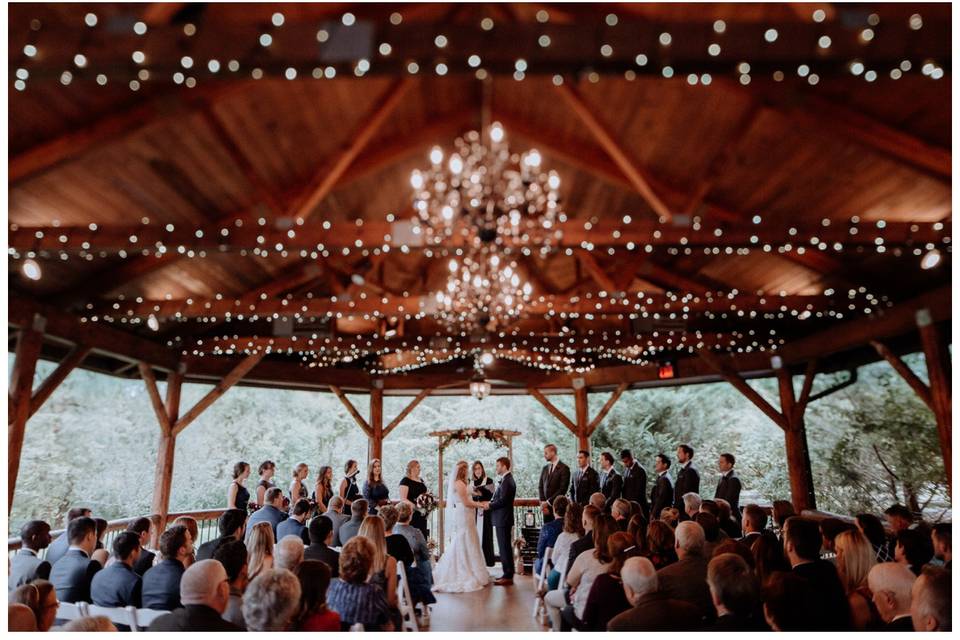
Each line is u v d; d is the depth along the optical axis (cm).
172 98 414
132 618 291
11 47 291
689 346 822
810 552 277
